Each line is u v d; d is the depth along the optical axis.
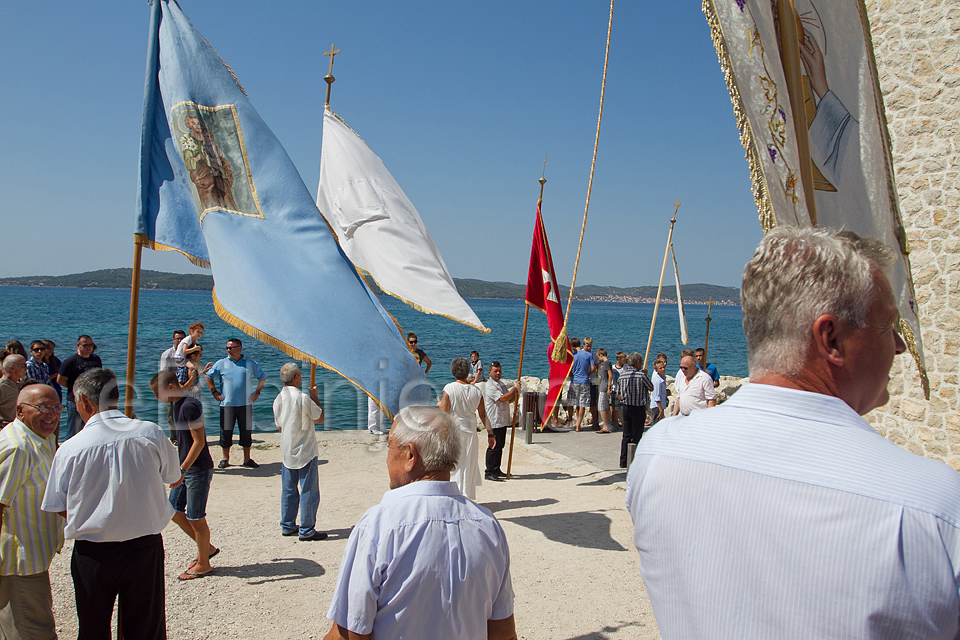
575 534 6.45
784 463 1.06
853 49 2.86
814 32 2.82
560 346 8.98
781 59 2.62
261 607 4.72
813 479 1.02
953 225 7.06
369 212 6.63
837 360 1.16
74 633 4.32
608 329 87.19
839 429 1.08
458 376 7.12
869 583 0.93
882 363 1.18
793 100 2.62
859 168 2.88
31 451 3.63
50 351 9.77
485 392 9.23
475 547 2.10
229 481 8.57
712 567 1.07
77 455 3.27
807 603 0.97
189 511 5.23
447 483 2.18
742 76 2.60
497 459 9.12
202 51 3.25
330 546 6.05
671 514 1.15
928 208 7.29
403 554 2.00
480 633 2.10
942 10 7.17
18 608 3.64
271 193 3.17
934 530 0.93
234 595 4.91
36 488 3.65
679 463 1.17
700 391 7.88
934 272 7.25
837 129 2.87
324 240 3.13
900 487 0.97
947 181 7.12
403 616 1.97
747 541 1.04
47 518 3.70
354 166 6.67
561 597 4.92
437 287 6.64
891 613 0.91
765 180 2.56
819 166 2.87
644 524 1.22
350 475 8.90
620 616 4.59
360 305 3.06
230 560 5.65
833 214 2.87
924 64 7.34
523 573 5.41
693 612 1.09
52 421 3.72
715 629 1.05
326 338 2.97
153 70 3.29
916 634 0.91
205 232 3.11
